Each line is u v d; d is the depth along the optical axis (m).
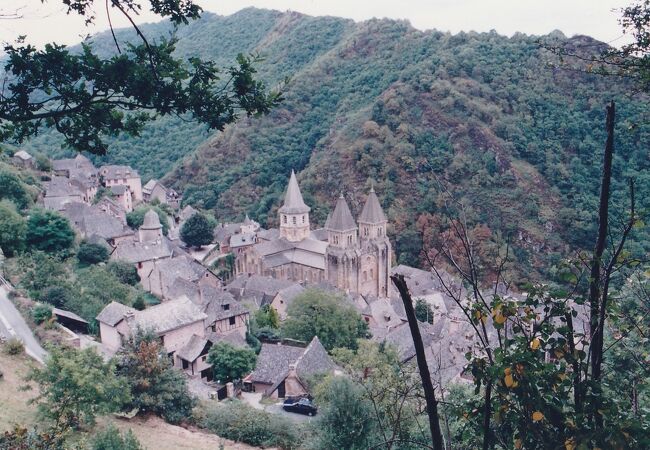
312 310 68.25
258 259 105.00
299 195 110.69
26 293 59.41
